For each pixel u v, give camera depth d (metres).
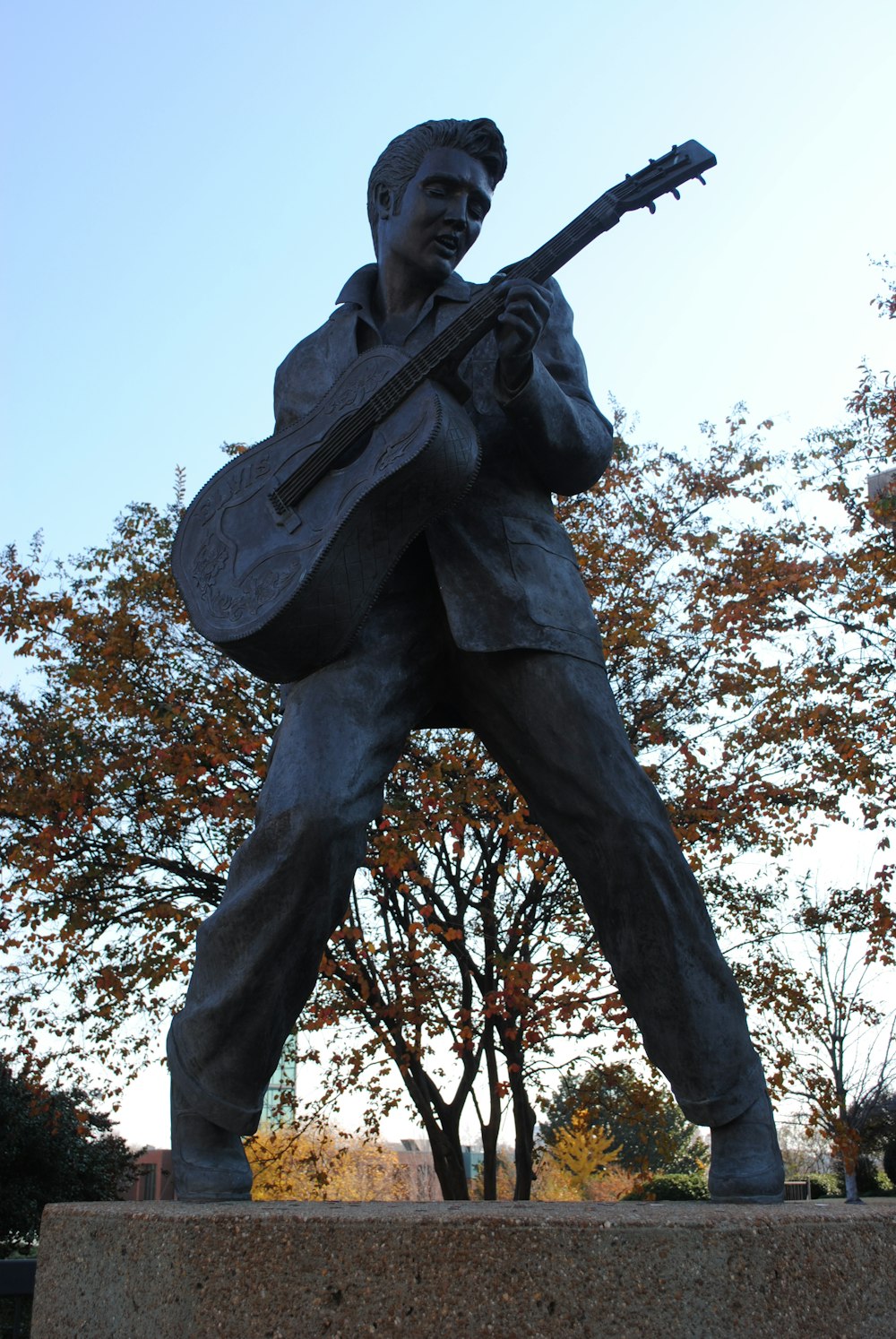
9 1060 12.10
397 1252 1.71
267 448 2.62
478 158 2.79
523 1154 11.68
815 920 11.91
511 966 10.26
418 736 11.55
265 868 2.29
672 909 2.36
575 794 2.43
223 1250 1.79
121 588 11.98
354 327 2.80
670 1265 1.68
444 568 2.51
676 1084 2.36
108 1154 19.02
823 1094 11.74
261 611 2.38
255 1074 2.31
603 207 2.57
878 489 11.79
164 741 11.49
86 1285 2.00
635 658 12.29
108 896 11.45
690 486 12.74
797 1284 1.75
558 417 2.50
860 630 11.81
